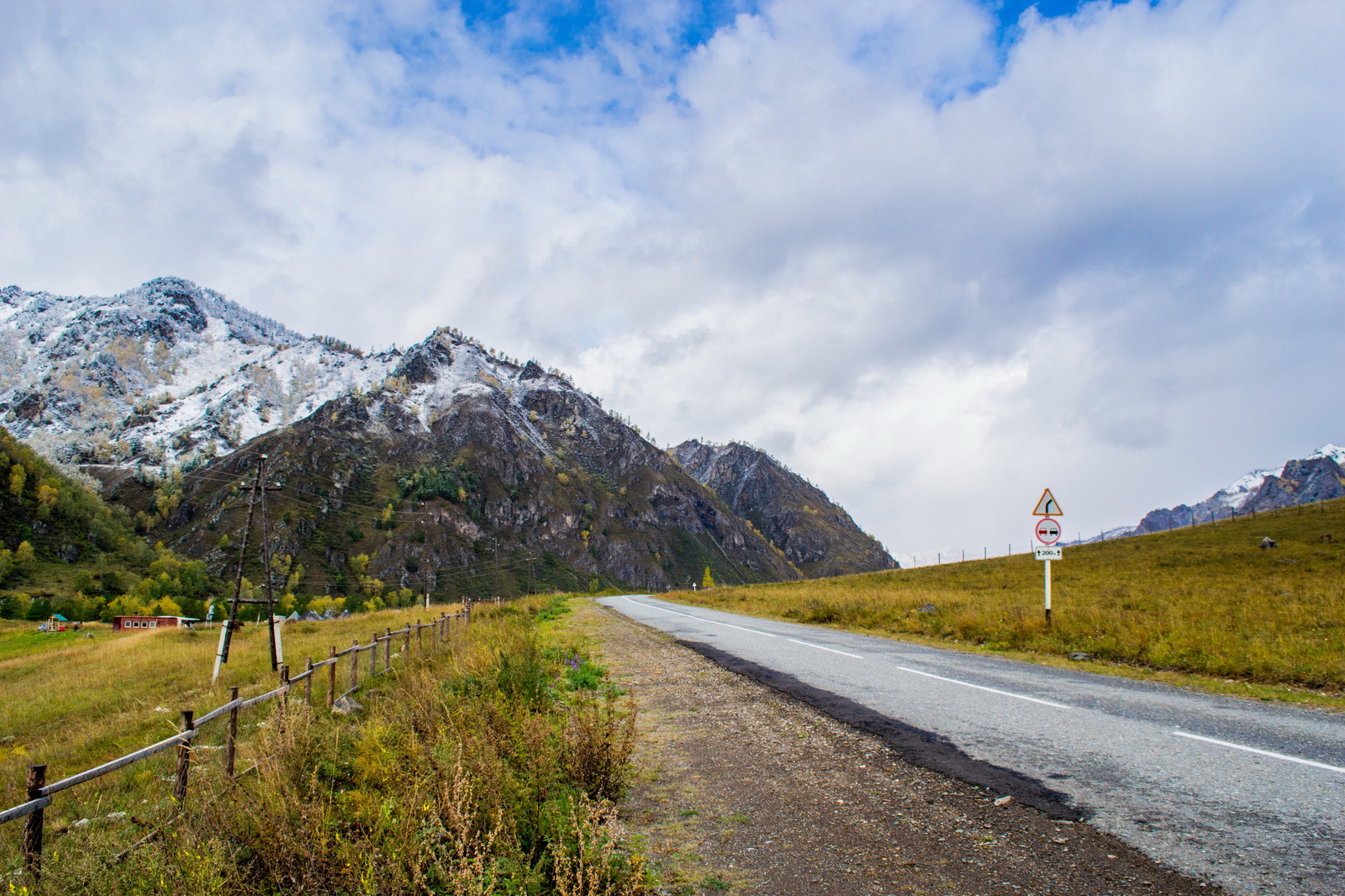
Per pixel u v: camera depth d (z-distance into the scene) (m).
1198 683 9.03
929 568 58.28
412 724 6.17
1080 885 3.30
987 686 8.90
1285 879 3.25
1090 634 13.04
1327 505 58.12
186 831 3.84
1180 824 4.01
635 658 13.39
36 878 3.60
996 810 4.36
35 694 17.77
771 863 3.81
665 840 4.25
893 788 4.90
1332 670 8.75
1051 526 14.76
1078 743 5.88
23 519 182.12
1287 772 4.93
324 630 33.78
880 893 3.37
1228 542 48.56
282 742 5.28
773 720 7.26
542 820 4.13
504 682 7.96
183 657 23.17
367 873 3.37
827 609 22.23
